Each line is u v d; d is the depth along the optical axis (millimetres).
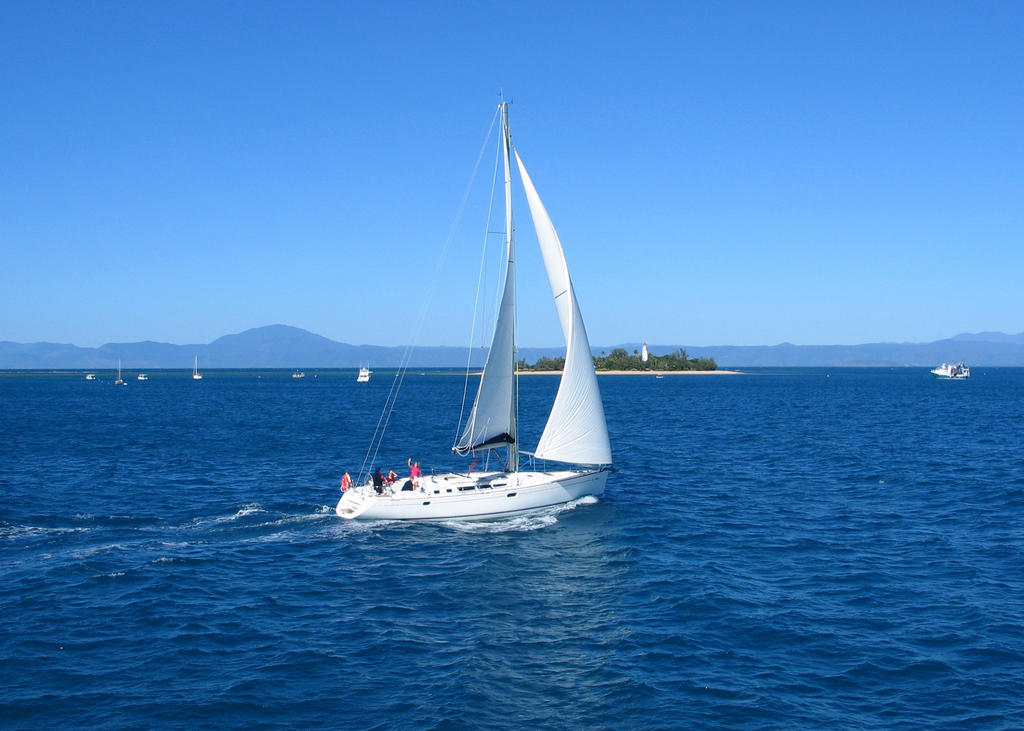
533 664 18734
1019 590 23828
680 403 119188
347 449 58688
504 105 33750
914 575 25562
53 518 33125
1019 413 94625
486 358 34250
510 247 33969
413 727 15609
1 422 82062
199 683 17438
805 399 131875
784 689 17422
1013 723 15812
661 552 28547
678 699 16938
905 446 59750
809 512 35469
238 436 68562
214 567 26359
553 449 35625
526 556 27938
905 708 16531
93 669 18062
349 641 20062
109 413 98625
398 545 29422
